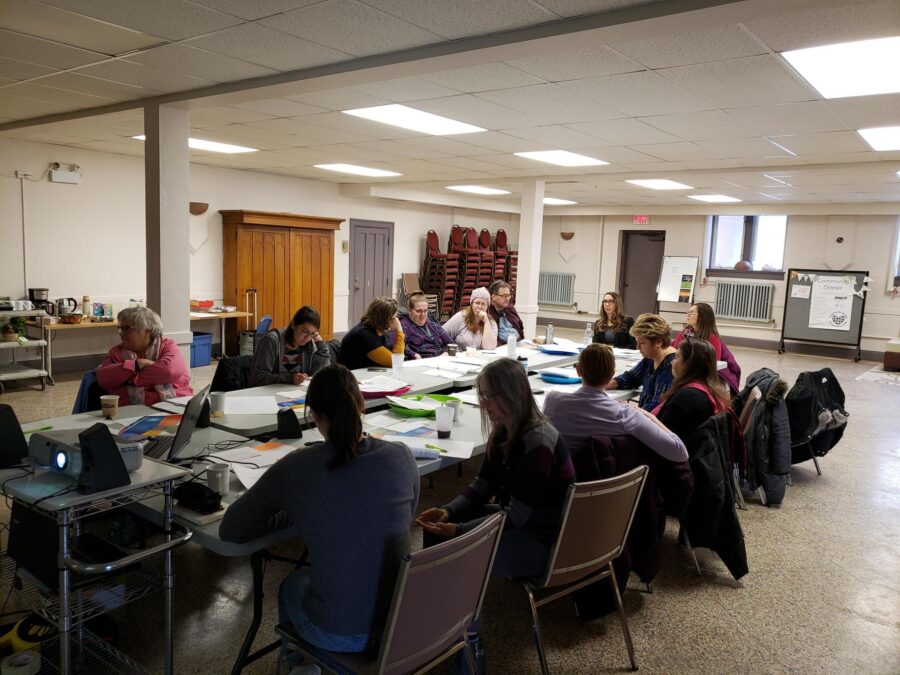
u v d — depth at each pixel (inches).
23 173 259.6
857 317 398.6
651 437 99.8
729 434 118.3
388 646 60.4
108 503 69.6
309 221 355.6
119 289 296.8
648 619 104.0
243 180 343.3
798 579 119.1
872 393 301.6
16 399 232.1
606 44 122.1
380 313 171.9
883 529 143.7
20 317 249.3
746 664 92.7
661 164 268.5
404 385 141.3
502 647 94.7
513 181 341.7
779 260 442.0
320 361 153.9
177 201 181.0
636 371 160.7
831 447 184.9
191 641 92.5
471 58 128.5
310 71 146.6
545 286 547.5
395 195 402.3
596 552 86.0
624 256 518.0
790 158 241.4
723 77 141.8
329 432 62.9
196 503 76.3
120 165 291.9
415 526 135.4
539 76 146.7
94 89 170.1
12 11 115.0
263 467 88.8
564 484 84.7
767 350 440.1
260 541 69.7
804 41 116.6
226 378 146.4
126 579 89.0
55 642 82.2
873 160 239.9
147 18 117.3
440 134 221.5
